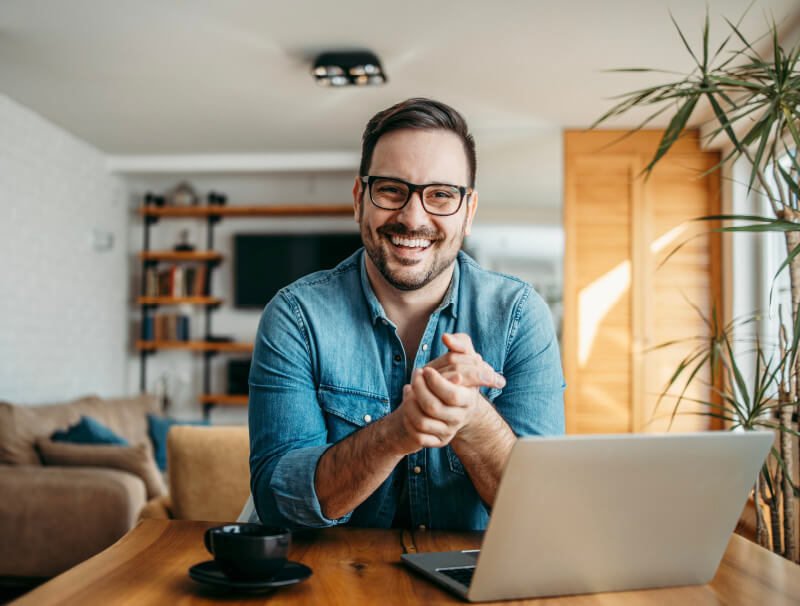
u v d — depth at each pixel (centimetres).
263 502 103
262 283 589
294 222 597
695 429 427
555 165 545
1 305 415
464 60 350
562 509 72
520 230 810
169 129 476
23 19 312
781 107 168
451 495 117
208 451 206
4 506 293
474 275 132
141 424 461
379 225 113
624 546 76
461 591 74
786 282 364
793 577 84
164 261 600
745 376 389
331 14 303
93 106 430
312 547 93
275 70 367
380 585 77
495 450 98
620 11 295
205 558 85
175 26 316
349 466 92
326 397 118
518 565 72
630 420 433
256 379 116
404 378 123
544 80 373
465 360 87
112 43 336
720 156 435
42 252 460
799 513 227
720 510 78
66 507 292
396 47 335
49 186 467
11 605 69
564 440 69
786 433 179
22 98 417
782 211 175
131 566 81
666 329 435
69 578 77
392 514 117
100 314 545
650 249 439
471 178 120
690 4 287
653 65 349
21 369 436
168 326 579
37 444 323
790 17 293
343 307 122
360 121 453
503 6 293
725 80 177
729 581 82
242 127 470
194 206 582
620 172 445
